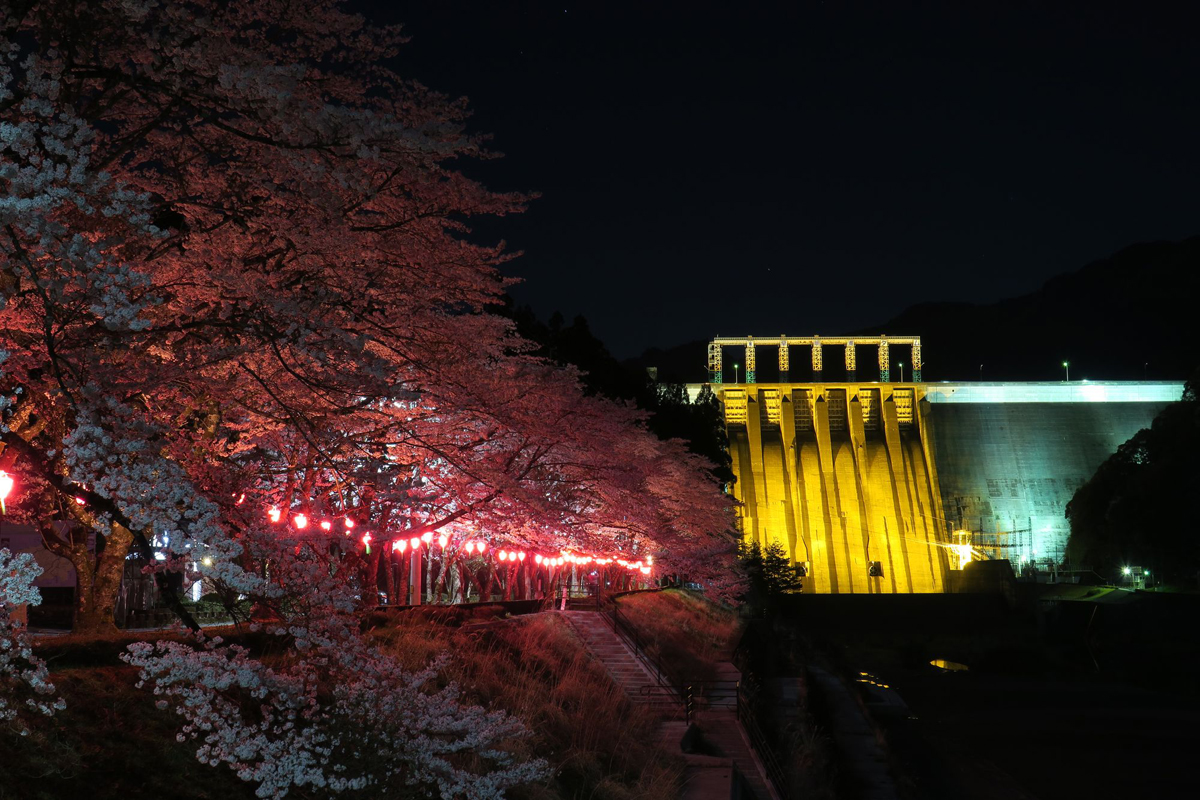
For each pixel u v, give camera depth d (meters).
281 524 15.06
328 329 12.73
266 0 16.50
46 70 11.36
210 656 12.15
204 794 13.85
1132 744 63.19
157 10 12.34
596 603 54.91
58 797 12.20
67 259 9.60
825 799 35.44
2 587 9.23
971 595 155.75
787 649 89.44
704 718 38.28
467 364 19.09
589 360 71.31
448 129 12.21
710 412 104.19
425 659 23.48
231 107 12.00
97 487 9.93
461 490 21.28
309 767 12.84
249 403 16.36
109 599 20.42
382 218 18.36
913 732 65.50
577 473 24.95
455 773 14.27
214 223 17.03
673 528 36.06
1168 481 135.38
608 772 24.91
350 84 17.75
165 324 13.78
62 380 10.91
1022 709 78.75
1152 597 116.69
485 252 20.58
